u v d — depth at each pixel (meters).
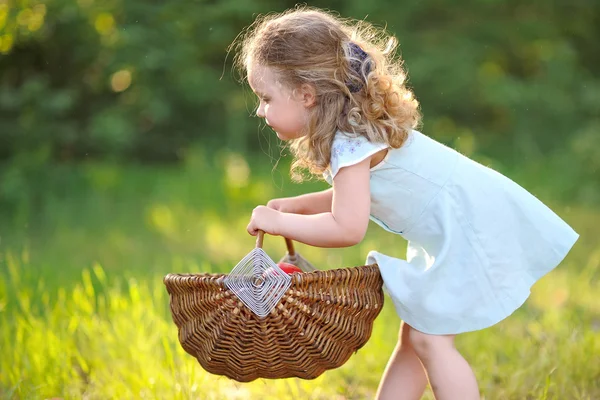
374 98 3.42
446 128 14.49
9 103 11.55
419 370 3.78
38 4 9.31
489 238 3.52
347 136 3.41
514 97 13.98
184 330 3.39
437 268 3.46
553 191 11.20
